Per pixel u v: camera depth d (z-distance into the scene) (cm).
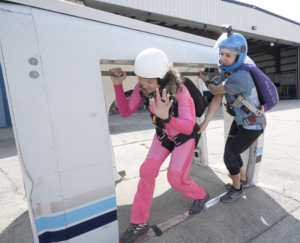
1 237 174
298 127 539
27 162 101
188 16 920
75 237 118
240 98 166
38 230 109
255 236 154
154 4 809
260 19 1212
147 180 153
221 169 286
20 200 239
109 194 128
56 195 110
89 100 116
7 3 100
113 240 134
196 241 151
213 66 187
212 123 678
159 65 126
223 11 1041
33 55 100
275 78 2005
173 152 156
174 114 148
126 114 168
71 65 110
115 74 149
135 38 140
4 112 870
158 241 152
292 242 146
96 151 120
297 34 1503
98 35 122
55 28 107
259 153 218
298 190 223
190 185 167
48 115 104
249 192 215
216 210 186
